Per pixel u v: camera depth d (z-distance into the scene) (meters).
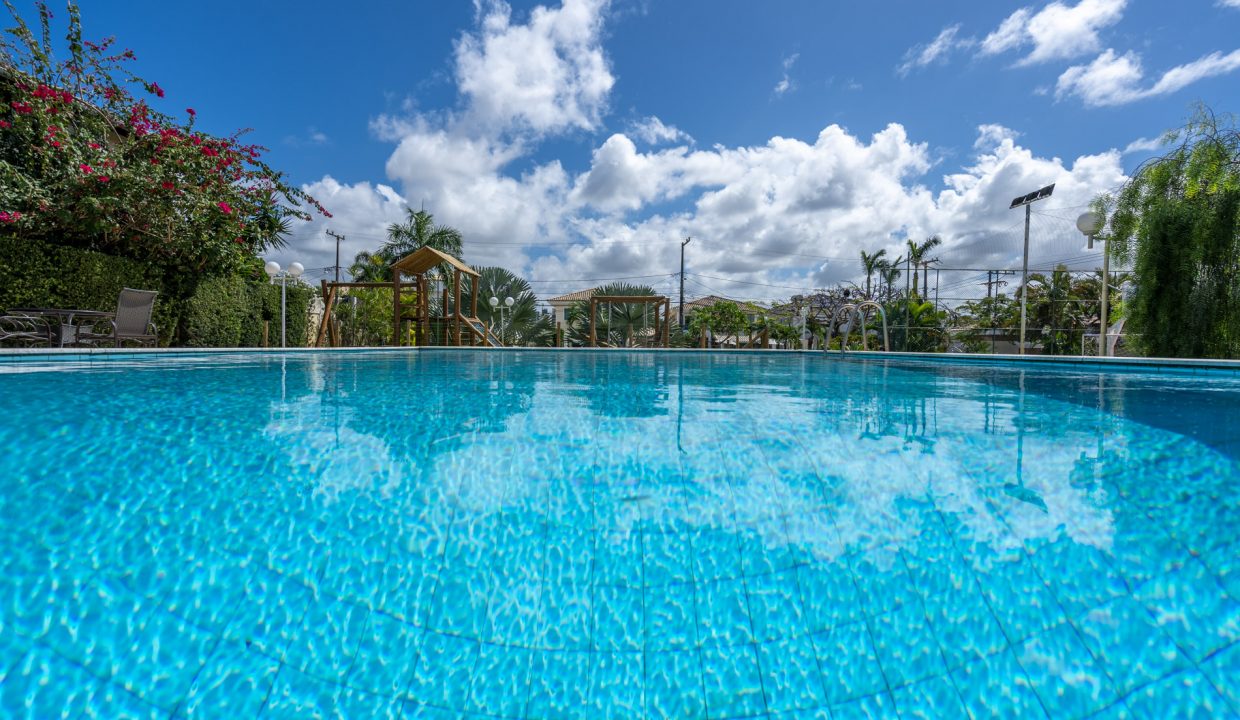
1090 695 0.87
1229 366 5.00
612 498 1.45
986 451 1.90
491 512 1.35
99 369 4.09
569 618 1.00
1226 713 0.83
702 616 1.01
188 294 7.59
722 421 2.47
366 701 0.85
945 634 0.97
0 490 1.31
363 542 1.18
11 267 5.49
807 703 0.87
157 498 1.33
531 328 18.22
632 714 0.86
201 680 0.85
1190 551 1.17
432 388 3.59
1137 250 7.34
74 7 6.74
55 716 0.79
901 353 8.44
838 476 1.63
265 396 2.92
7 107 6.38
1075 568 1.13
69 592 0.96
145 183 6.32
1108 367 5.84
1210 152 6.81
